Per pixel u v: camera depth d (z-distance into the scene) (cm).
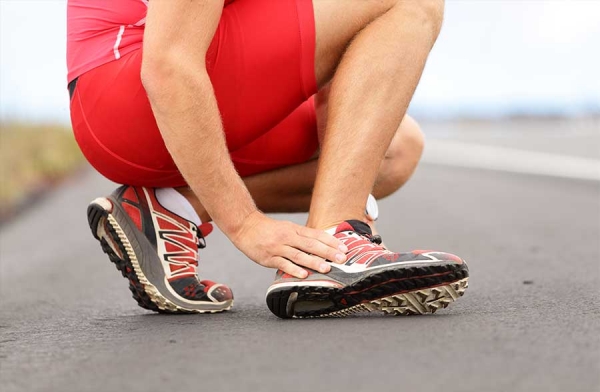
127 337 270
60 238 791
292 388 193
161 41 260
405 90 286
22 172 1323
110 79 287
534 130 3234
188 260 321
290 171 331
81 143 304
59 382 212
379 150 286
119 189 321
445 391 187
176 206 319
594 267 470
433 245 636
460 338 239
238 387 196
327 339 243
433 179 1340
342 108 283
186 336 262
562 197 1015
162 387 200
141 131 289
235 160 312
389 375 200
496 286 398
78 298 427
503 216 840
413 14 288
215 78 281
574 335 243
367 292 274
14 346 269
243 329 270
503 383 192
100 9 293
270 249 281
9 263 638
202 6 262
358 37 288
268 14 283
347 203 284
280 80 287
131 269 317
